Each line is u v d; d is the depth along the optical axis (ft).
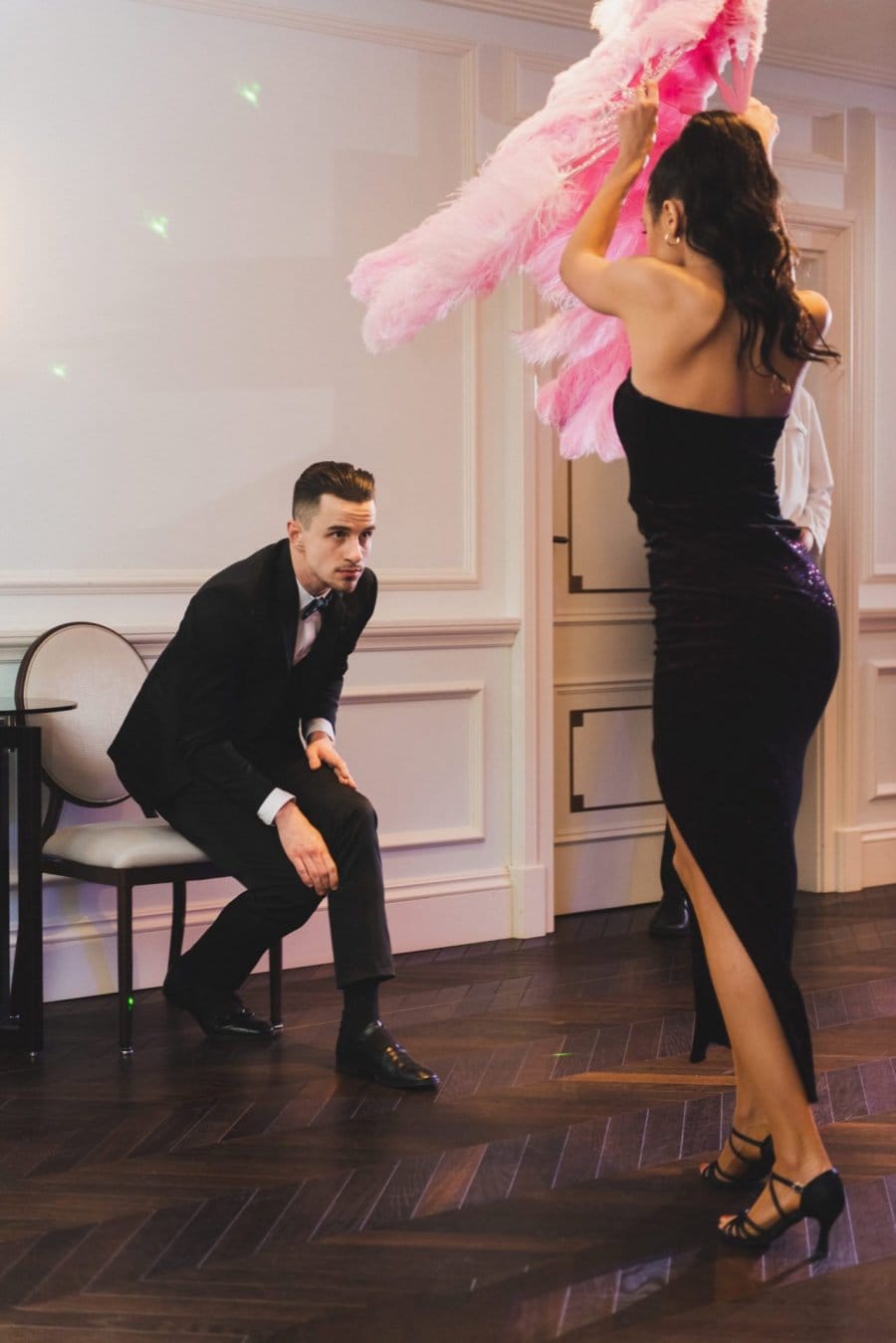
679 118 8.52
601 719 17.22
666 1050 11.76
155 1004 13.34
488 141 15.44
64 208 13.38
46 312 13.33
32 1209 8.68
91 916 13.67
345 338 14.84
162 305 13.88
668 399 7.75
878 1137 9.80
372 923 11.17
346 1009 11.23
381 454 15.11
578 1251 8.06
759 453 7.92
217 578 11.35
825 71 17.72
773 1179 8.03
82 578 13.50
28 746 11.64
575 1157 9.46
